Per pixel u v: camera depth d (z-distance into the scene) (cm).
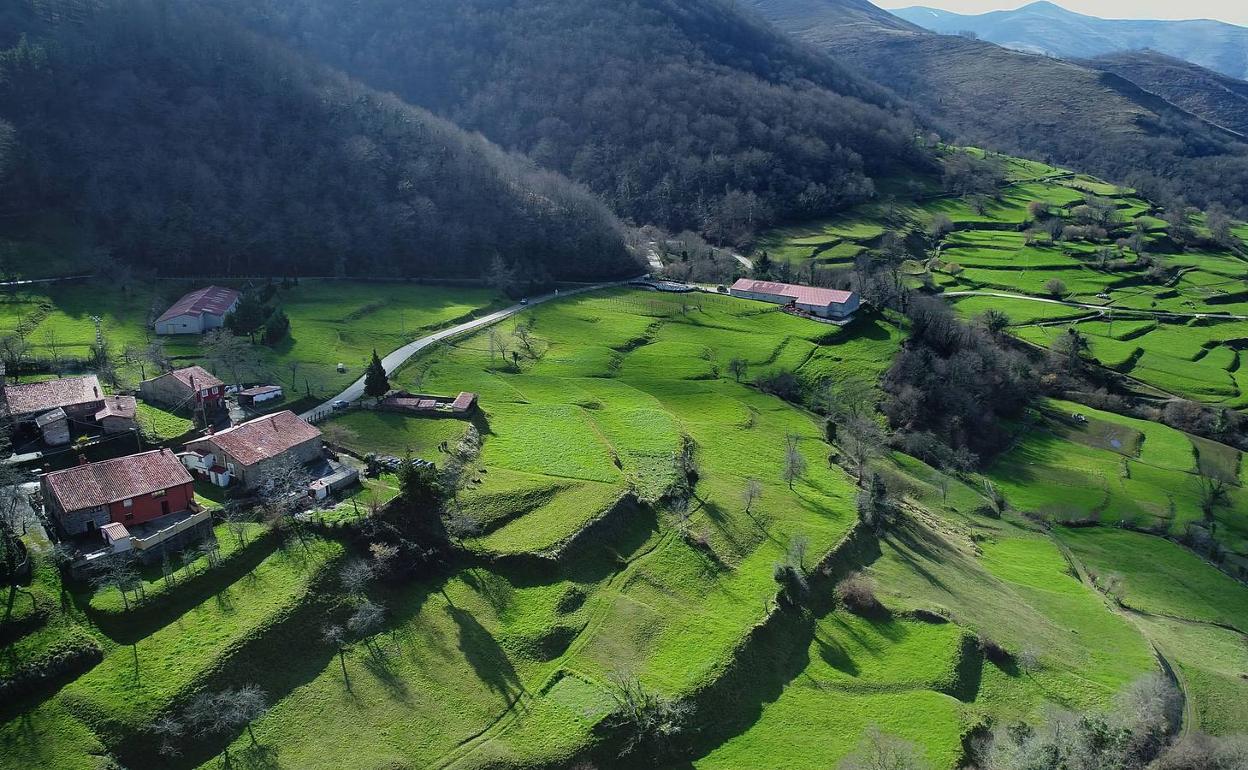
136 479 9781
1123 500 17738
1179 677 11675
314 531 10144
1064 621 12638
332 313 19388
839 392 19638
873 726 9431
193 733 7769
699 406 17262
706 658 9794
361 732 8219
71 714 7600
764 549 12206
